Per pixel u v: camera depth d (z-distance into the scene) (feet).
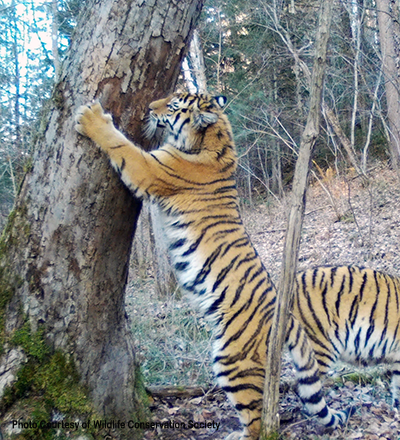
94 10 10.61
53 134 10.77
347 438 12.65
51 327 10.75
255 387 11.81
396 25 37.50
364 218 40.47
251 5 53.47
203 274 12.59
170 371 16.75
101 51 10.47
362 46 49.55
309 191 56.03
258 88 57.62
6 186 38.04
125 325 12.83
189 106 13.39
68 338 10.91
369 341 14.20
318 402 12.08
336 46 46.60
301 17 52.90
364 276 14.53
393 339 14.16
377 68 42.70
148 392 14.44
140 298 28.14
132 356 12.94
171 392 14.57
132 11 10.36
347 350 14.32
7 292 10.70
